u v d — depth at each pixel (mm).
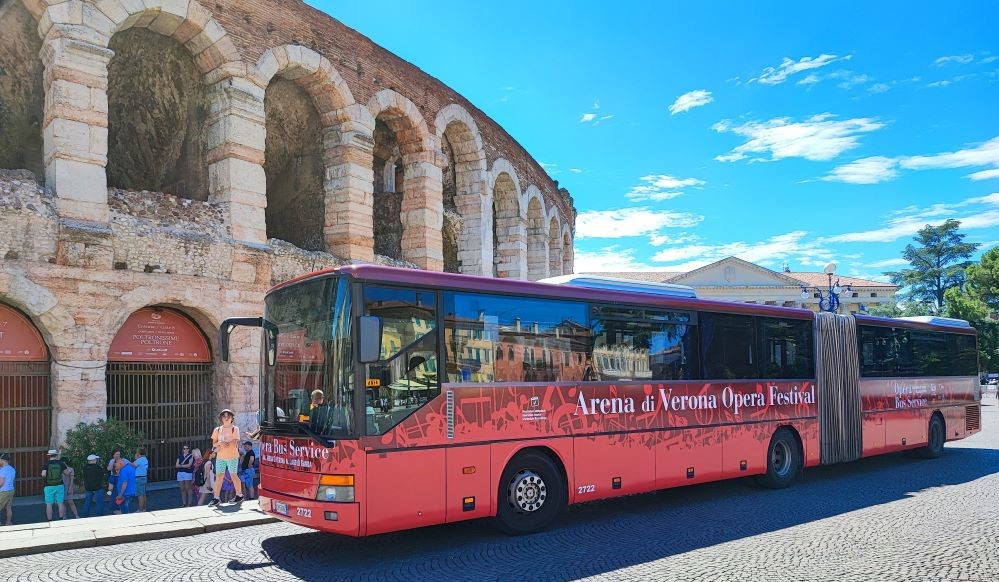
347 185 20828
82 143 15055
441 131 24812
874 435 16266
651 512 11539
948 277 118562
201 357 17500
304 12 19922
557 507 10266
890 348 17312
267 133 22438
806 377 14734
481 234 26906
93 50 15305
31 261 14133
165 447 16953
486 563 8383
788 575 7516
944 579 7293
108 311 15180
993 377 69875
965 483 14055
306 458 8578
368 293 8703
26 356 14641
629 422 11289
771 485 13727
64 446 14305
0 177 14078
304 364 8969
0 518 12859
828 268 29406
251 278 17703
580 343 10836
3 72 17047
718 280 87812
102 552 9195
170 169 20281
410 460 8711
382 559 8695
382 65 22344
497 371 9766
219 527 10680
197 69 18859
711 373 12773
